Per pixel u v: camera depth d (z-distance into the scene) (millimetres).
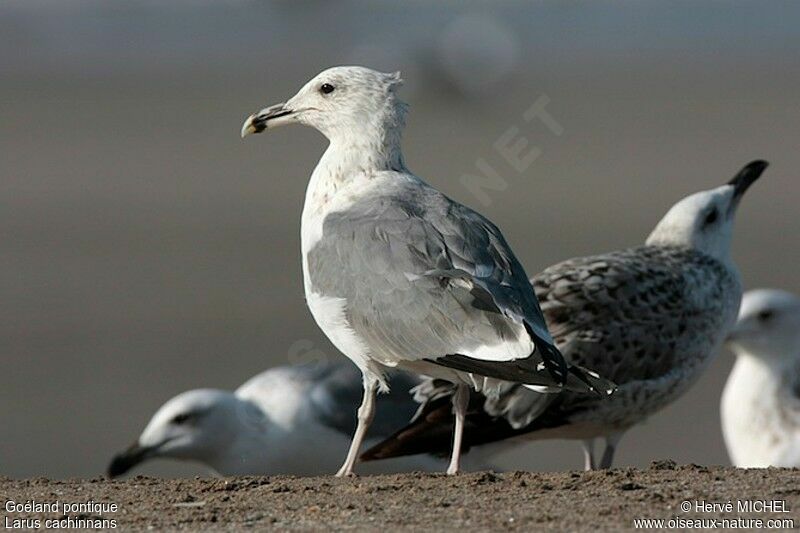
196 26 75688
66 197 32344
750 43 70062
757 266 23719
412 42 48000
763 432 12984
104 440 16188
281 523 7293
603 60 62188
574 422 10445
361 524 7180
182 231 28297
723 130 40812
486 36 45562
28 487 8492
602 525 7043
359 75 9508
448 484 8117
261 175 35188
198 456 13102
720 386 18234
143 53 66688
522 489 7934
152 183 34125
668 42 71625
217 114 46125
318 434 12977
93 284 23734
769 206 29219
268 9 76500
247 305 22141
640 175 33875
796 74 55188
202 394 13188
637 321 10617
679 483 8031
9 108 47875
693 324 10883
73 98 50531
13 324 21234
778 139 38875
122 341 20250
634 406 10648
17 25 72250
